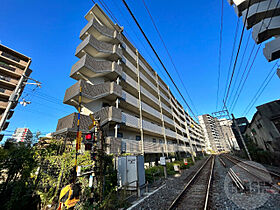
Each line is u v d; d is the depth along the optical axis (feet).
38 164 20.88
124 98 46.70
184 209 15.20
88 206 14.07
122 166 24.99
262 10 29.12
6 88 75.51
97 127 18.44
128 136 51.06
